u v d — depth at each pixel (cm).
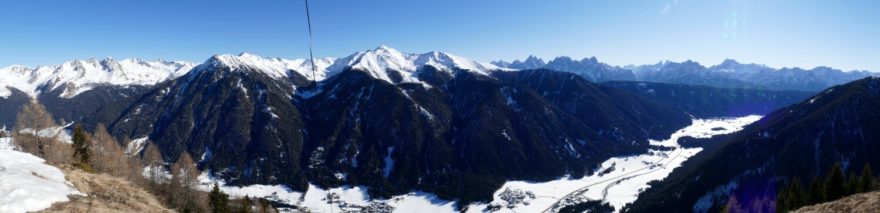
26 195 4475
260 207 12544
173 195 9075
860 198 4662
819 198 9900
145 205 6144
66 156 9756
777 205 11181
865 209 4291
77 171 6694
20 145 10600
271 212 13312
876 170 17188
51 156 9538
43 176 5525
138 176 11225
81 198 5206
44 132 12781
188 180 12988
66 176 5862
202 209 9069
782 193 11138
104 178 7019
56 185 5188
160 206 6756
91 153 11025
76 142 10450
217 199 9250
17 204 4234
